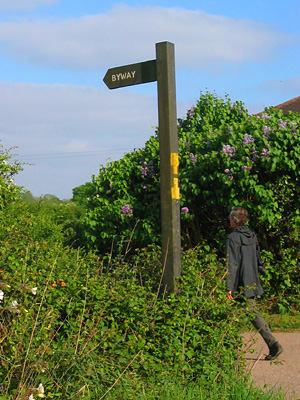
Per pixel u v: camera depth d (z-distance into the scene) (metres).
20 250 5.84
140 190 10.61
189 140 10.84
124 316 5.40
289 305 9.62
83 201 11.20
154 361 5.31
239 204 9.41
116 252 10.46
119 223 10.58
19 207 10.27
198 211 10.16
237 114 12.09
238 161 9.37
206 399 4.80
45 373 4.48
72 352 4.67
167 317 5.61
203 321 5.80
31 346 4.63
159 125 6.44
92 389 4.61
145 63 6.60
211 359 5.34
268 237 10.08
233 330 5.76
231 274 6.58
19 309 4.39
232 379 5.18
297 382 5.71
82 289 5.40
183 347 5.35
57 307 5.22
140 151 11.18
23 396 3.97
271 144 9.48
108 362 4.93
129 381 4.84
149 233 10.09
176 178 6.41
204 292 6.00
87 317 5.32
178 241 6.36
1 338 4.58
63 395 4.46
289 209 9.84
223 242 9.75
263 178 9.74
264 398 4.87
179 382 5.12
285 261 9.67
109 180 10.77
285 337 7.97
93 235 10.70
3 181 10.88
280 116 10.46
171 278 6.24
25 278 5.21
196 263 6.80
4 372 4.47
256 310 6.58
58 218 11.88
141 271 6.80
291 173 9.66
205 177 9.65
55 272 5.57
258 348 7.21
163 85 6.40
